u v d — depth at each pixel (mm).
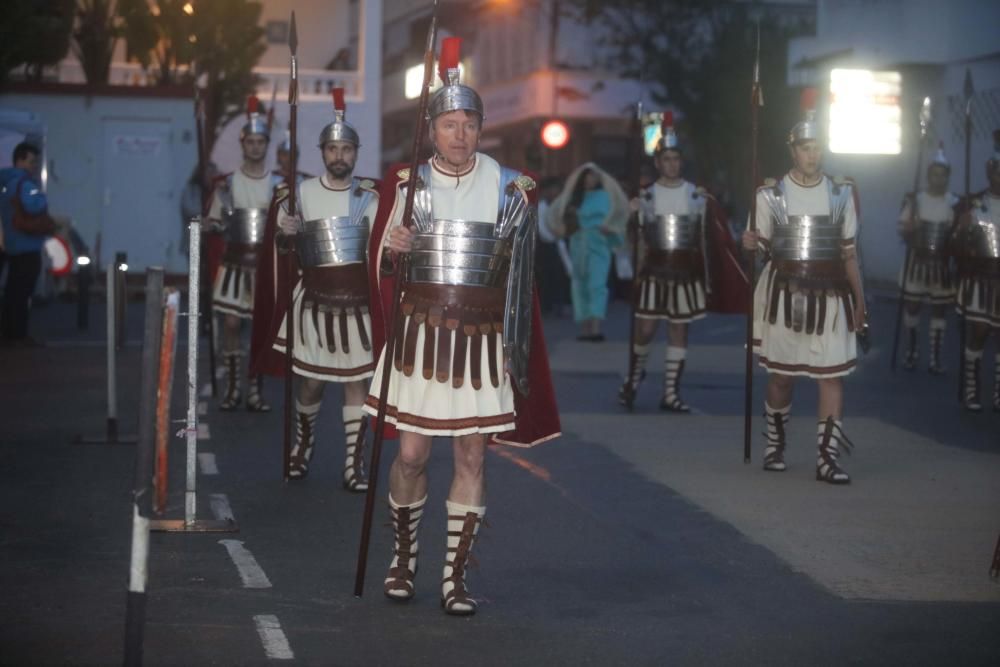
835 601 6996
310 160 32938
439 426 6527
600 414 13055
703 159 38906
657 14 39688
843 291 9961
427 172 6574
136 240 27844
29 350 17266
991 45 26516
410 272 6605
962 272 13625
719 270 13211
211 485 9547
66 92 27422
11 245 17453
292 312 9508
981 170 26906
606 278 19781
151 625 6348
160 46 30078
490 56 53406
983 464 10664
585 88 48375
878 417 13039
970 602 7000
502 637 6328
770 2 41781
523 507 9023
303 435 9773
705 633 6441
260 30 27969
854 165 32188
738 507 9078
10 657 5867
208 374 14938
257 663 5879
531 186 6602
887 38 29312
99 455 10461
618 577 7391
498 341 6566
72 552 7621
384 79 60531
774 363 10062
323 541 8008
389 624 6477
